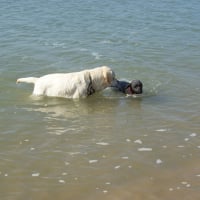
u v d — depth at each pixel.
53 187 9.12
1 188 9.05
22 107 13.12
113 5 26.52
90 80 13.93
